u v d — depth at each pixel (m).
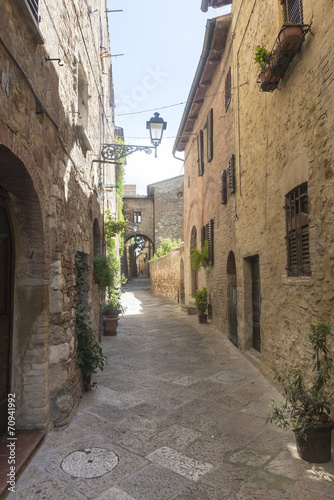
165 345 8.23
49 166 3.89
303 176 4.20
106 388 5.20
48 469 3.05
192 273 15.15
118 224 10.68
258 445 3.45
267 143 5.69
